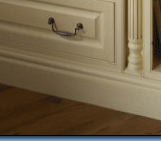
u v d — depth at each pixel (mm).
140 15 2168
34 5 2350
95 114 2328
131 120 2279
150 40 2176
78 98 2406
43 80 2457
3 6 2420
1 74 2561
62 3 2281
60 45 2355
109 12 2201
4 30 2465
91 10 2238
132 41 2209
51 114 2342
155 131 2217
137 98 2271
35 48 2424
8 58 2508
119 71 2277
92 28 2256
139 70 2252
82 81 2359
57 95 2453
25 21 2395
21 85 2529
